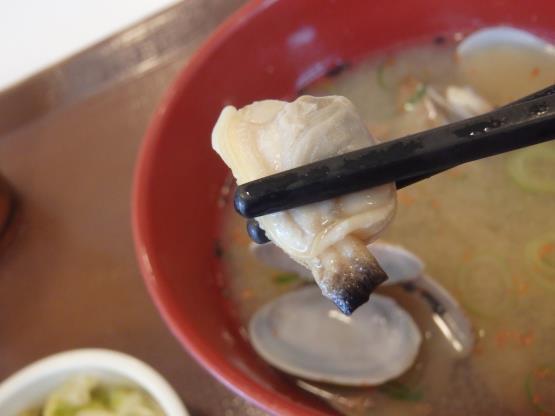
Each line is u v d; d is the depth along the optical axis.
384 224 0.09
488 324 0.14
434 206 0.16
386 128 0.17
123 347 0.16
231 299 0.16
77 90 0.20
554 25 0.16
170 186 0.15
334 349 0.14
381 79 0.17
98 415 0.15
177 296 0.13
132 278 0.17
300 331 0.15
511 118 0.08
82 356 0.15
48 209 0.19
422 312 0.14
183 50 0.20
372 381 0.13
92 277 0.18
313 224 0.09
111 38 0.20
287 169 0.09
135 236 0.14
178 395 0.15
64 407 0.15
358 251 0.09
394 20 0.17
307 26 0.17
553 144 0.15
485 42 0.16
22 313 0.17
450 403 0.13
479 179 0.16
